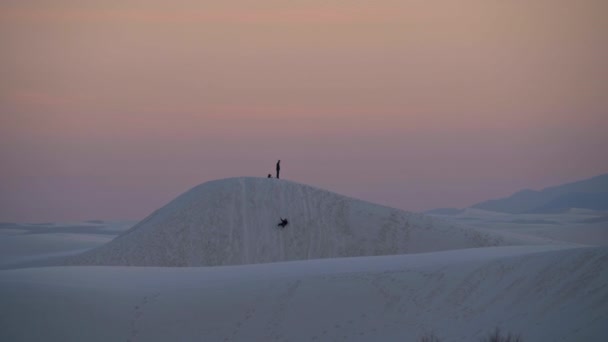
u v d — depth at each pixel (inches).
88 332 1898.4
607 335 1540.4
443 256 2294.5
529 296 1813.5
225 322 1952.5
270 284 2091.5
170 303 2030.0
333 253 3580.2
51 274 2253.9
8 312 1910.7
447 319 1840.6
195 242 3654.0
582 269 1829.5
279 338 1882.4
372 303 1956.2
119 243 3836.1
